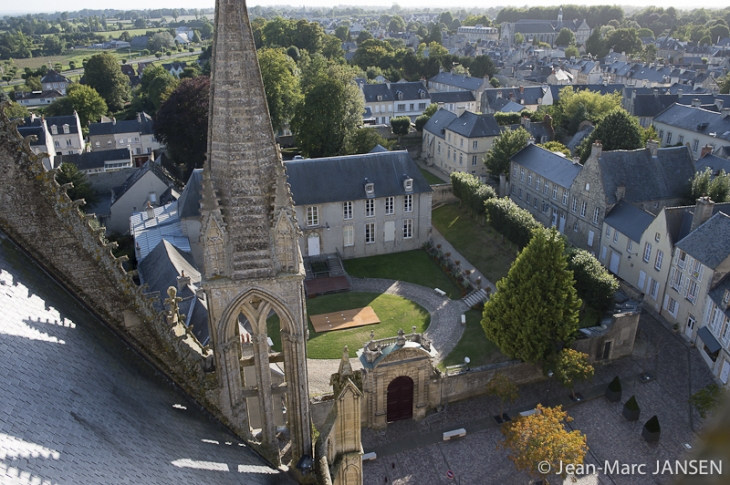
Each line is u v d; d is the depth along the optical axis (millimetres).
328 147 116875
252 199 20250
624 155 84000
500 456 49969
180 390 22875
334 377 24891
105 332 21891
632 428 52500
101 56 199750
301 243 84312
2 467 13398
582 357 53750
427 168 137000
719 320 58688
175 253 63406
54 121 141625
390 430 53312
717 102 141375
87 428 16969
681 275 66062
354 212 85812
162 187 96438
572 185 88875
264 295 21422
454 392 55969
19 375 16500
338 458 25172
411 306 73625
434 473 48281
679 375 59438
